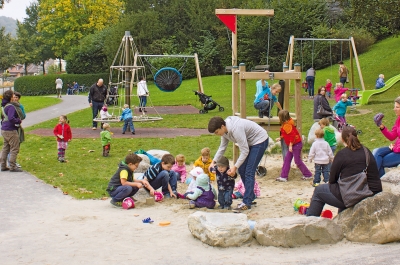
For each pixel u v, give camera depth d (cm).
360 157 684
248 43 4725
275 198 943
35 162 1354
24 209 884
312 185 1048
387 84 2486
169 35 5612
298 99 1166
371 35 4494
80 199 961
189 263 598
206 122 2117
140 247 659
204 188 870
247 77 1138
